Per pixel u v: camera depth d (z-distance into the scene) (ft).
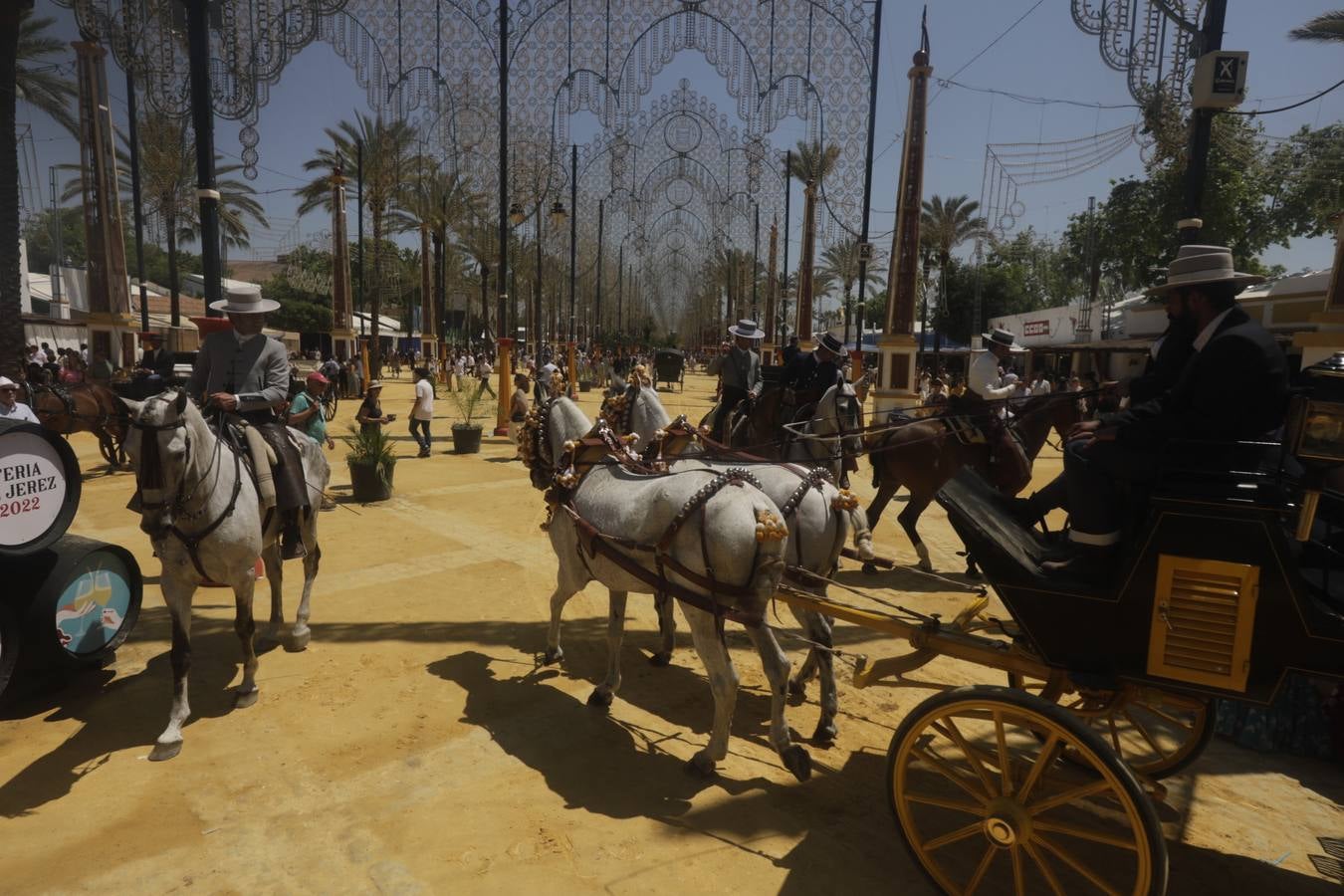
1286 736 16.30
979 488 14.56
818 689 19.11
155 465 14.05
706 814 13.51
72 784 13.92
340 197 95.14
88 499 37.06
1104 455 11.44
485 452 55.83
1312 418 9.18
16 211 42.42
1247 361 10.43
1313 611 9.57
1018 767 11.60
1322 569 12.24
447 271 176.24
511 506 38.19
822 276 134.92
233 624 21.97
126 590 18.80
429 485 43.27
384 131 78.84
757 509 13.79
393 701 17.53
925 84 42.04
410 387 116.67
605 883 11.66
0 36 40.16
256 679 18.48
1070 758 15.48
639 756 15.51
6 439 15.70
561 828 12.98
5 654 15.80
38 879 11.40
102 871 11.62
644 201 77.00
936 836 13.09
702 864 12.16
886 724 17.22
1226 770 15.56
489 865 11.99
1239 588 9.93
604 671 19.60
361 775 14.53
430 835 12.71
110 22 34.65
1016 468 24.47
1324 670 9.58
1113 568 11.50
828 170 42.55
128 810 13.15
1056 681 11.85
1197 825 13.66
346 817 13.16
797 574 15.98
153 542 14.66
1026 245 147.54
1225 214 69.51
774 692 13.94
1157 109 31.04
